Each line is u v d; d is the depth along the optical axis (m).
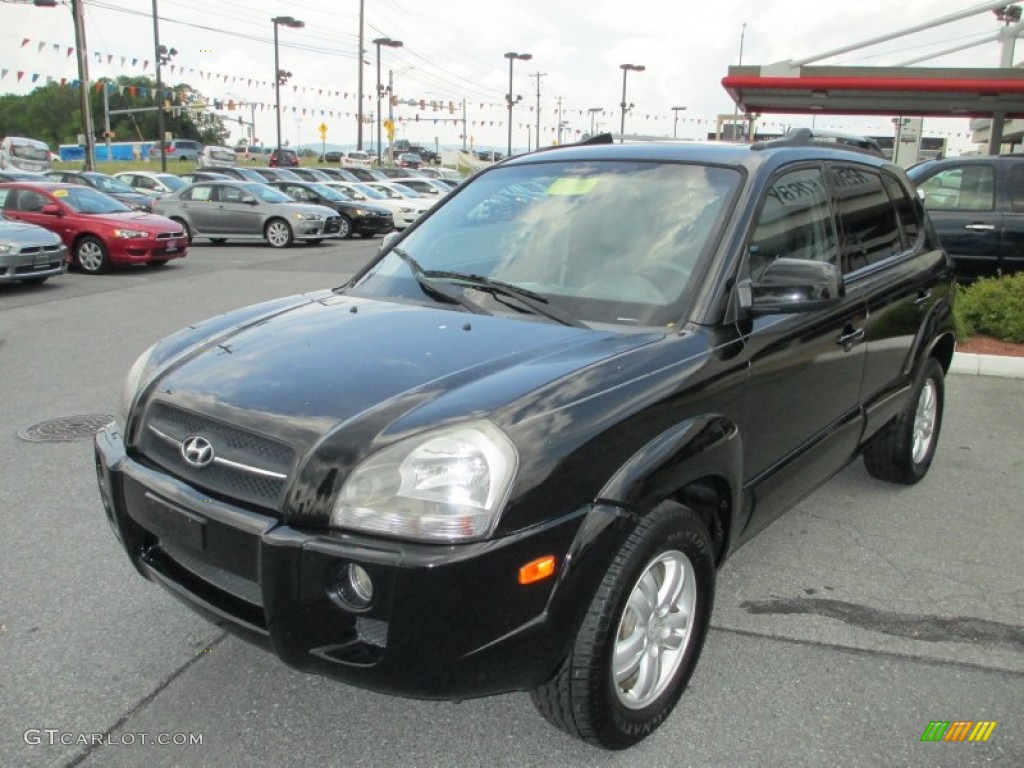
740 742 2.84
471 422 2.37
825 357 3.64
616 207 3.52
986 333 8.99
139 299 12.03
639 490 2.54
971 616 3.66
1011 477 5.30
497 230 3.71
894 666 3.29
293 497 2.38
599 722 2.58
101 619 3.51
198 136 102.88
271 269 15.91
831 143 4.45
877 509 4.80
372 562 2.25
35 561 3.99
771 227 3.44
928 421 5.16
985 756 2.79
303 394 2.63
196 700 3.01
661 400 2.70
